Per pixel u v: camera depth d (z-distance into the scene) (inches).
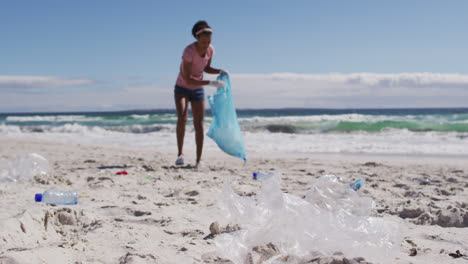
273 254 63.4
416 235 81.4
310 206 68.4
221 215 96.7
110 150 336.2
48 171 186.5
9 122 1135.6
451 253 68.2
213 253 67.8
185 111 209.5
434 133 532.1
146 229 84.0
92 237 78.0
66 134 572.1
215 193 124.9
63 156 284.4
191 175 174.1
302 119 888.3
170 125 705.0
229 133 201.3
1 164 214.7
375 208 107.3
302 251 64.3
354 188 103.6
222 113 200.7
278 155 295.3
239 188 134.0
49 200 112.0
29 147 359.6
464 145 332.5
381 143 369.4
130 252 67.4
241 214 74.5
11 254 60.0
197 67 192.7
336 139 422.3
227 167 213.9
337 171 196.1
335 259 59.2
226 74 200.7
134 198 121.4
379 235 63.1
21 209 98.6
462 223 88.8
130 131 701.3
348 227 64.8
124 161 248.1
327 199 77.4
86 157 277.0
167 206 107.8
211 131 204.4
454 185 150.9
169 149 344.5
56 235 82.7
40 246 68.8
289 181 158.9
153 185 146.3
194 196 122.2
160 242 76.5
